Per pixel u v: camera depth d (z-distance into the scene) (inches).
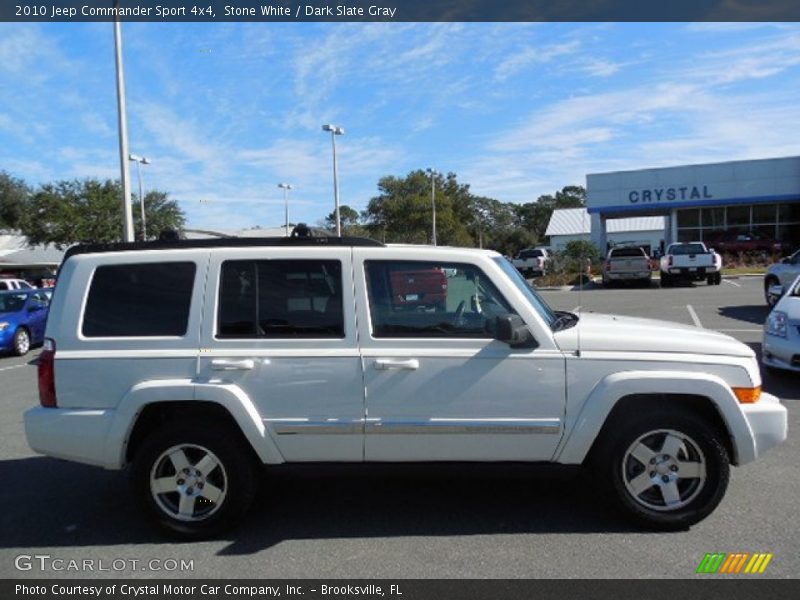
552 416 160.4
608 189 1393.9
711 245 1346.0
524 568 144.6
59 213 1453.0
